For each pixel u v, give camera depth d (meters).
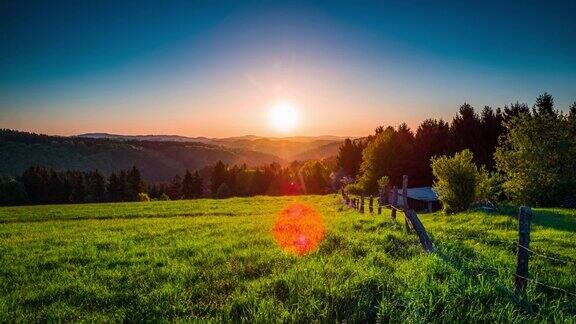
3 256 15.27
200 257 12.94
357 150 105.00
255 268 11.04
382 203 29.89
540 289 8.74
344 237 14.98
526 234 8.01
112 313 8.12
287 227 19.94
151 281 10.34
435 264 10.05
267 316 7.38
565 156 33.25
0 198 117.31
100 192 141.88
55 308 8.47
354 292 8.42
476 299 7.95
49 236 21.67
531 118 35.62
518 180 34.09
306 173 135.25
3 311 8.35
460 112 66.81
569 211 24.92
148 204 53.66
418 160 70.06
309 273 9.88
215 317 7.61
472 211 24.92
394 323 7.09
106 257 14.16
